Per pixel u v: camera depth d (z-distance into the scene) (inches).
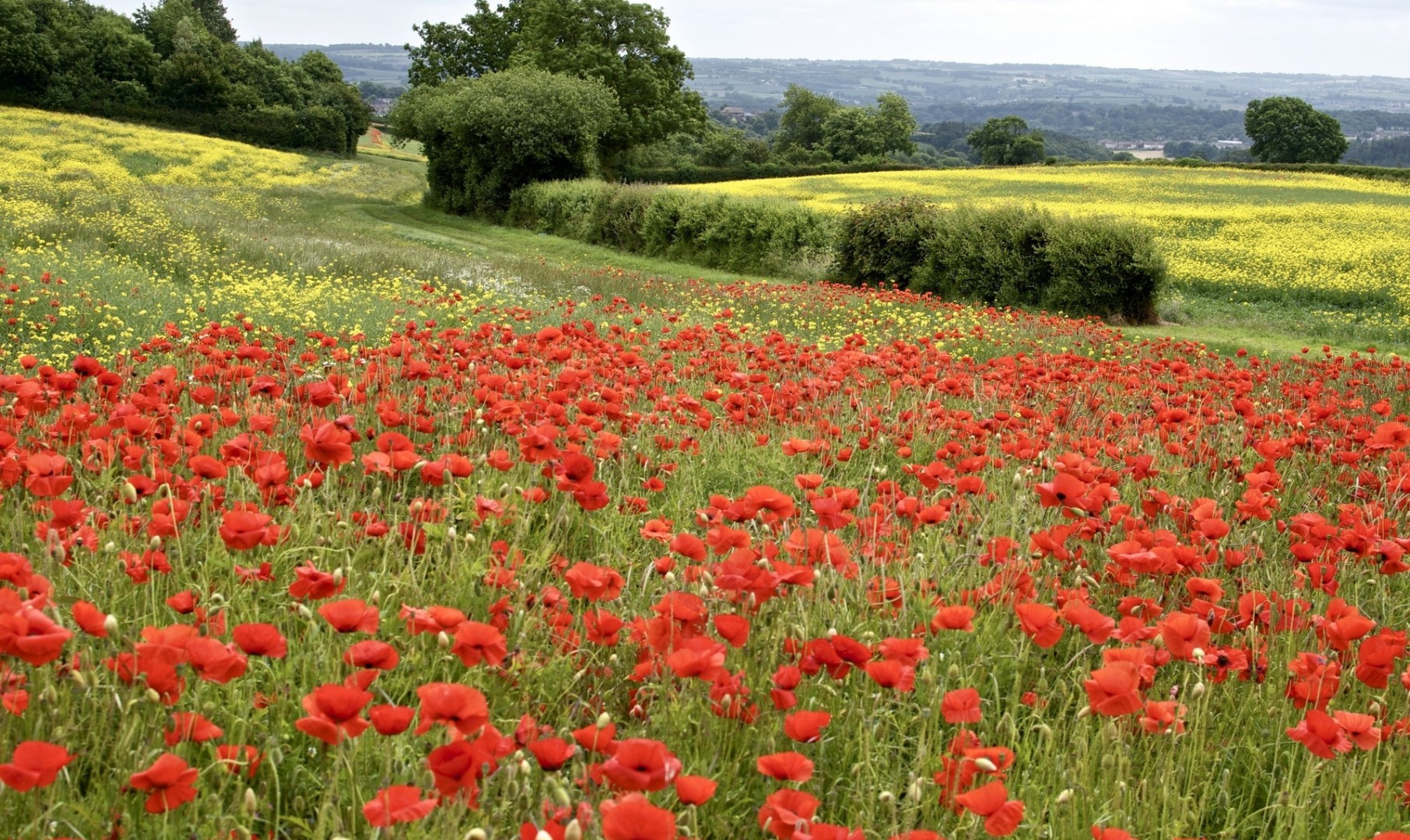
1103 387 302.5
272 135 2667.3
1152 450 220.1
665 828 57.4
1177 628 101.5
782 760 73.6
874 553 131.0
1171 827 90.4
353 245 810.2
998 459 185.2
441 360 225.1
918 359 289.6
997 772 83.4
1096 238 767.1
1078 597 122.9
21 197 922.7
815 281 954.1
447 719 70.5
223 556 118.6
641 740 66.7
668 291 677.3
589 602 127.3
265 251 648.4
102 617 79.8
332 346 236.7
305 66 3420.3
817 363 282.8
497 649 82.5
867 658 90.3
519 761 76.7
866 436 199.2
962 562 141.6
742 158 4242.1
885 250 916.6
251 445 135.9
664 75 2325.3
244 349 183.9
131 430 136.8
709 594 109.0
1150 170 2431.1
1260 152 4121.6
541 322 441.1
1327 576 133.2
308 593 94.4
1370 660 100.0
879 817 91.4
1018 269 812.6
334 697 69.1
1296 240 1123.9
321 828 71.5
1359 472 205.6
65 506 105.0
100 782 78.3
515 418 168.9
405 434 187.0
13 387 155.9
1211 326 762.2
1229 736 112.7
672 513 168.4
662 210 1144.8
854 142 4473.4
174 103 2662.4
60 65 2534.5
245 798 71.8
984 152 4940.9
